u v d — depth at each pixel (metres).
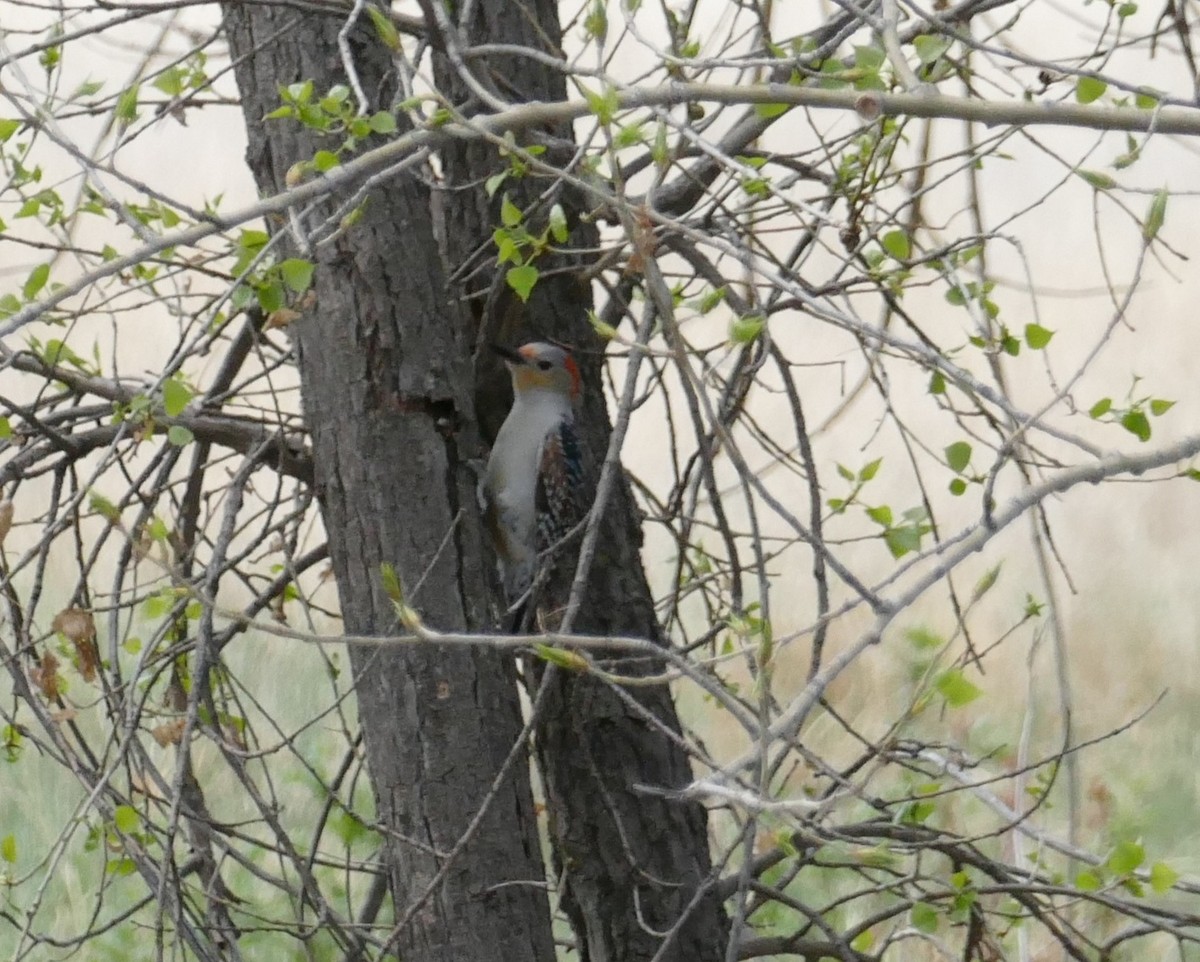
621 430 7.55
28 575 17.62
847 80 6.93
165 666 9.38
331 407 8.71
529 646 7.51
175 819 7.88
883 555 20.30
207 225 6.73
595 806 9.64
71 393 9.45
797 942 9.97
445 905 8.70
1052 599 8.59
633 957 9.70
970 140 8.88
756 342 8.94
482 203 9.59
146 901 9.05
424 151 7.17
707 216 8.59
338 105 7.21
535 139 8.30
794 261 9.30
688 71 8.40
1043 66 6.59
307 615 8.48
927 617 19.14
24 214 7.93
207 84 8.60
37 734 15.06
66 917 13.30
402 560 8.65
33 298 7.16
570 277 9.76
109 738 8.83
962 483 8.06
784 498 20.89
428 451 8.70
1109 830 9.91
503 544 9.92
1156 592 20.12
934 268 8.29
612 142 6.14
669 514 10.05
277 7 8.36
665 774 9.62
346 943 9.23
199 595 6.30
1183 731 16.95
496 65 9.40
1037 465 8.01
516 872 8.82
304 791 14.12
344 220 7.36
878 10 8.61
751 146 10.82
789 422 21.64
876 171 8.44
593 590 9.65
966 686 6.13
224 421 9.27
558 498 9.65
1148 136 6.26
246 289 7.25
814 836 6.54
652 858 9.62
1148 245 6.10
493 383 10.30
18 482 9.20
